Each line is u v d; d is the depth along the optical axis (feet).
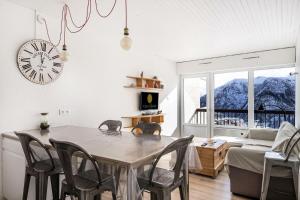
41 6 9.21
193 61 20.30
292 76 16.33
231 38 13.61
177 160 5.59
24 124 9.25
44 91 10.00
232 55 18.20
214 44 15.01
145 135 8.08
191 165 11.02
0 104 8.52
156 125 8.90
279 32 12.39
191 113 21.16
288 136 9.23
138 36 13.10
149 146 6.13
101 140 7.04
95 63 12.62
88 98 12.16
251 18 10.28
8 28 8.75
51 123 10.27
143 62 16.76
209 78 19.97
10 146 8.16
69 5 9.06
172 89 20.65
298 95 12.50
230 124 19.11
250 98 17.99
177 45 15.24
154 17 10.21
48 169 6.45
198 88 20.72
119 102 14.39
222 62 18.70
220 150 12.21
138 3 8.73
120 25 11.35
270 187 8.33
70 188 5.26
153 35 12.95
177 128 21.30
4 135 8.38
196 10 9.39
